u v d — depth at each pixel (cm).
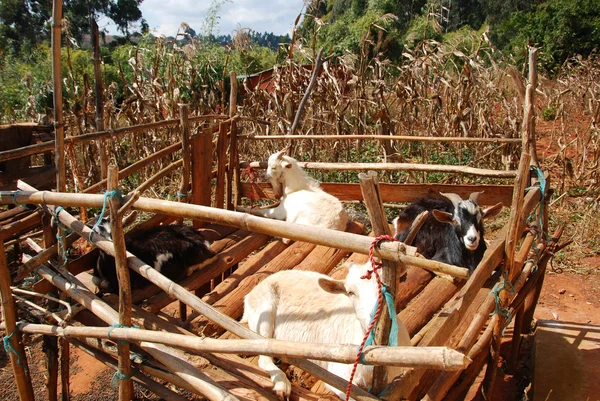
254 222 261
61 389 472
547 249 487
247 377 307
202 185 553
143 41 1559
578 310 603
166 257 419
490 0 2759
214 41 1534
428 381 324
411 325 382
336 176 920
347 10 2397
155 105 948
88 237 335
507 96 1186
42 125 620
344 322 308
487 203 589
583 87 1259
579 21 1947
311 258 492
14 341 386
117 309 385
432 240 508
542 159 1106
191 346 277
